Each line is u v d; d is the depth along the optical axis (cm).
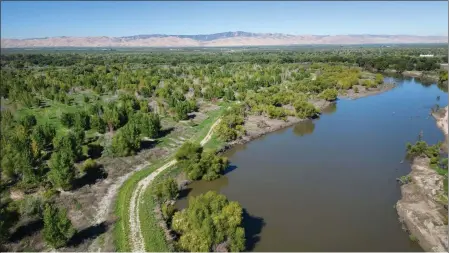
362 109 14462
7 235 5434
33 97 13788
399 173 8238
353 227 6084
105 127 10731
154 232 5734
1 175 7356
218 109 13875
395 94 17288
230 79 18675
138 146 9212
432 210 6425
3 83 15225
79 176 7762
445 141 10075
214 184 7888
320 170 8512
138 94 16050
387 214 6494
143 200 6844
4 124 10081
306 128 12038
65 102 14012
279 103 14400
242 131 10956
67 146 8362
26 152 7450
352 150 9819
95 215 6309
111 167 8294
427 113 13575
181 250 5347
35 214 6019
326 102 15362
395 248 5512
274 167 8762
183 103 12962
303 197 7175
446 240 5581
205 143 10056
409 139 10612
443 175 7706
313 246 5572
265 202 7006
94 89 16475
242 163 9081
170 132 10944
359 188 7531
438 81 19900
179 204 7019
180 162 8506
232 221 5425
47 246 5444
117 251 5309
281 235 5872
